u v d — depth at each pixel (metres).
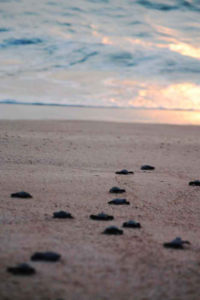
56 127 5.68
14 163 3.74
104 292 1.84
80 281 1.89
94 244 2.19
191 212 2.73
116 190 3.05
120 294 1.83
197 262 2.08
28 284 1.85
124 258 2.07
